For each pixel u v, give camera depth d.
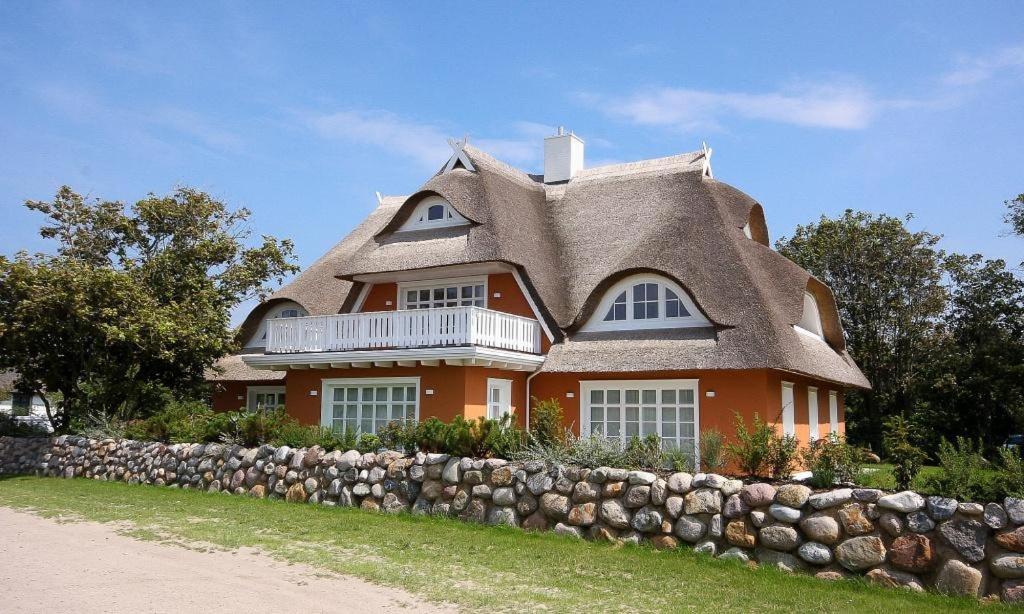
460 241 21.11
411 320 19.03
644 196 22.67
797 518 10.26
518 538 12.09
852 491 9.98
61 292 21.72
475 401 18.92
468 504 13.54
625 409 19.20
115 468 20.17
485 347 18.17
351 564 10.38
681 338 18.31
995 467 10.05
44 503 15.95
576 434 19.59
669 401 18.72
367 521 13.51
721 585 9.49
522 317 19.84
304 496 15.77
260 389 27.44
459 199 21.48
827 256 39.19
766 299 18.12
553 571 10.13
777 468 12.11
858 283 39.12
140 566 10.27
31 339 22.48
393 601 8.66
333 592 8.99
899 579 9.38
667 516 11.37
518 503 12.95
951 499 9.36
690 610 8.47
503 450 14.02
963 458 10.03
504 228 20.98
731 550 10.70
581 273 21.19
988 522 9.02
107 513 14.59
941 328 38.03
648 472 11.95
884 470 12.75
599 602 8.76
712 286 18.45
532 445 14.50
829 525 9.97
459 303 22.23
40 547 11.54
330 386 21.09
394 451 15.44
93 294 22.53
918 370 36.94
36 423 28.47
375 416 20.27
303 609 8.26
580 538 12.03
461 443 14.12
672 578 9.80
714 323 17.83
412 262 21.23
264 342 26.88
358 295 23.30
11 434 25.66
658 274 19.14
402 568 10.24
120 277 22.83
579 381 19.80
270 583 9.38
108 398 24.52
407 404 19.80
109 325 22.48
